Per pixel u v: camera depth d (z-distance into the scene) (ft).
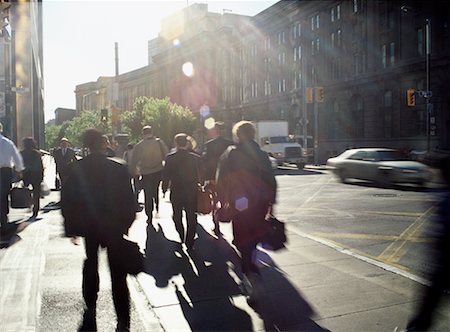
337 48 187.21
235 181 17.16
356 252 24.79
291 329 14.96
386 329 14.75
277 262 22.86
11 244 27.02
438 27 143.74
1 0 48.16
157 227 33.42
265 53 235.81
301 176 87.30
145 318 16.12
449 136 139.44
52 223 34.19
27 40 84.23
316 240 27.84
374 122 167.73
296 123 207.82
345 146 181.27
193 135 206.69
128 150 47.80
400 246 25.96
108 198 15.51
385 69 161.48
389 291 18.34
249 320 15.79
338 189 58.85
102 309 16.83
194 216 26.32
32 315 16.19
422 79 149.89
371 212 38.50
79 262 23.04
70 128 294.66
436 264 12.79
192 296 18.37
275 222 17.65
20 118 86.69
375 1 167.53
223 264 23.13
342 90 182.91
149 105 193.88
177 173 26.13
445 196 12.64
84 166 15.64
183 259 24.13
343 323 15.30
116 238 15.65
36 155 36.70
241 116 255.91
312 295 18.04
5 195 31.32
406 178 56.65
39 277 20.57
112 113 86.38
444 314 15.34
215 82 287.48
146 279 20.65
